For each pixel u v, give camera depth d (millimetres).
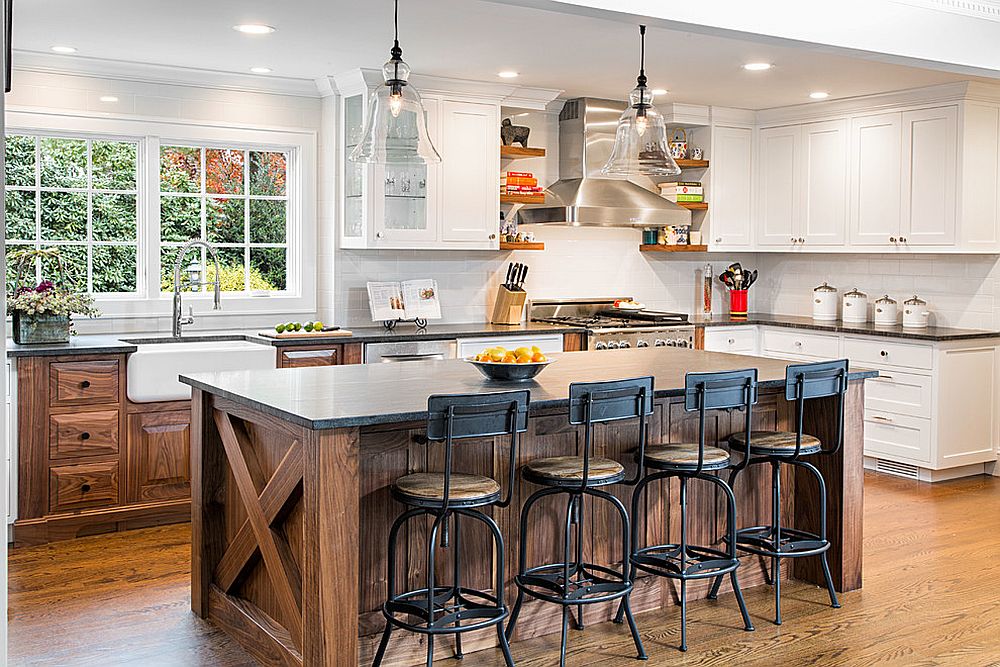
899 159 6379
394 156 3627
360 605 3324
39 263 5516
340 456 3035
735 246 7309
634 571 3789
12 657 3434
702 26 3604
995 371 6320
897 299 6902
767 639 3646
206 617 3854
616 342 6488
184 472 5168
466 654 3512
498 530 3250
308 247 6242
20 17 4461
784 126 7129
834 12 3898
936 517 5344
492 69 5688
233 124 5922
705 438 4109
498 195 6352
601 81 6070
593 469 3469
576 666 3400
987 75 4508
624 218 6516
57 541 4859
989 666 3393
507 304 6637
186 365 5090
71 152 5598
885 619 3850
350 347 5656
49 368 4809
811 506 4285
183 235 5957
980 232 6137
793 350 6965
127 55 5320
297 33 4781
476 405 3098
